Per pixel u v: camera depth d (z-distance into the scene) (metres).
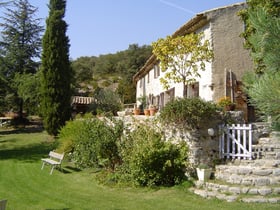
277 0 5.31
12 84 31.27
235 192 9.02
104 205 8.55
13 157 17.55
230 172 9.90
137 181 10.50
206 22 15.57
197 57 14.66
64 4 25.17
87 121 14.73
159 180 10.41
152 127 11.70
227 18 15.52
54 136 23.34
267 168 9.78
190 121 10.72
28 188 10.64
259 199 8.53
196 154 10.60
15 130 29.59
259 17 3.60
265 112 3.55
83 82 56.09
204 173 9.95
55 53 23.30
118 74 63.12
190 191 9.57
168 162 10.16
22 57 35.03
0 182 11.59
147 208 8.22
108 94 31.31
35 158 17.08
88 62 72.56
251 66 15.34
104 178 11.58
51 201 9.03
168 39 14.70
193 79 15.13
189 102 10.78
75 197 9.42
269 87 3.32
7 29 34.75
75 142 14.97
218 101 13.73
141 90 33.44
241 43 15.46
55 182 11.54
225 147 10.91
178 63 15.32
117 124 12.48
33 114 37.88
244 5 15.59
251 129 10.54
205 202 8.63
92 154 12.70
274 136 3.94
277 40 3.48
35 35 36.03
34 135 25.92
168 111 10.95
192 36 14.53
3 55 34.28
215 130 10.95
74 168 14.11
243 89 4.11
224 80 15.08
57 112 22.97
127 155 11.45
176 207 8.24
